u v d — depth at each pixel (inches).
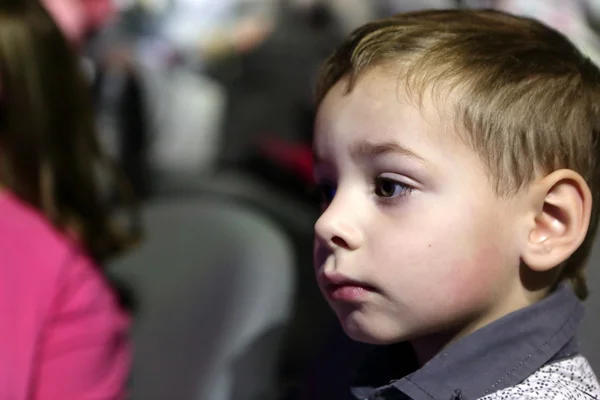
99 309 46.1
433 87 24.4
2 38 46.8
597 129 26.2
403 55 25.1
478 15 27.8
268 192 66.5
